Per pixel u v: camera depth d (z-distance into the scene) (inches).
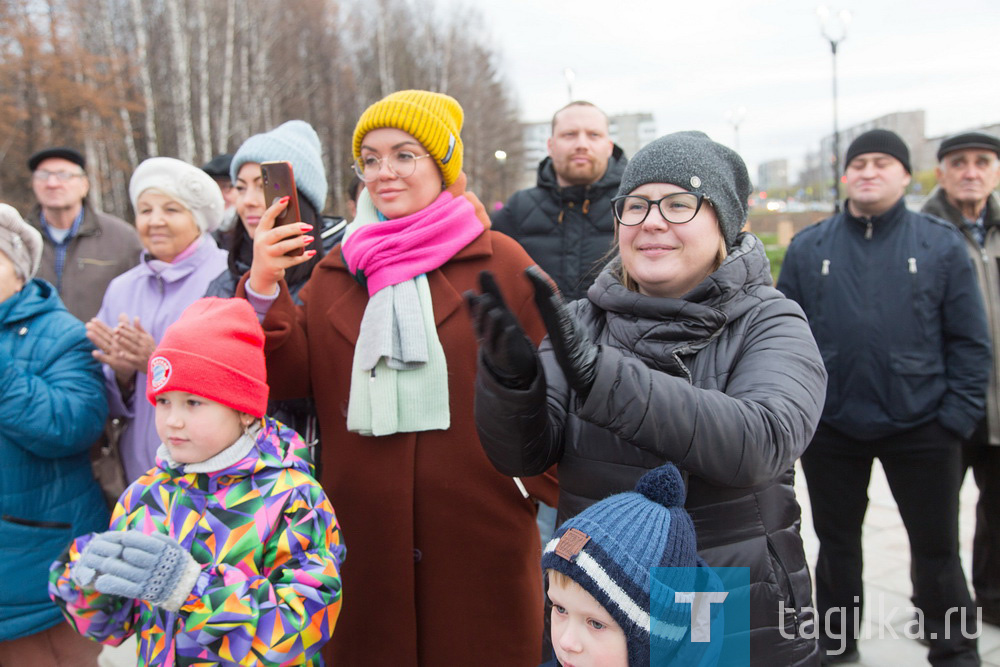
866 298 102.6
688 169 53.3
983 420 111.2
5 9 649.0
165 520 59.6
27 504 81.7
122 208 730.8
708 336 52.2
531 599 75.1
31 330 84.4
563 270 130.0
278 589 55.9
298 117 850.1
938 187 125.3
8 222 83.3
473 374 72.5
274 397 77.1
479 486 72.1
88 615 58.1
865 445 102.6
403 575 71.3
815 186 1684.3
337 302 76.9
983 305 98.3
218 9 765.3
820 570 108.7
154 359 59.8
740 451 43.3
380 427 69.9
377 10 988.6
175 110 708.7
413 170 74.5
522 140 1454.2
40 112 671.1
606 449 53.7
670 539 44.1
